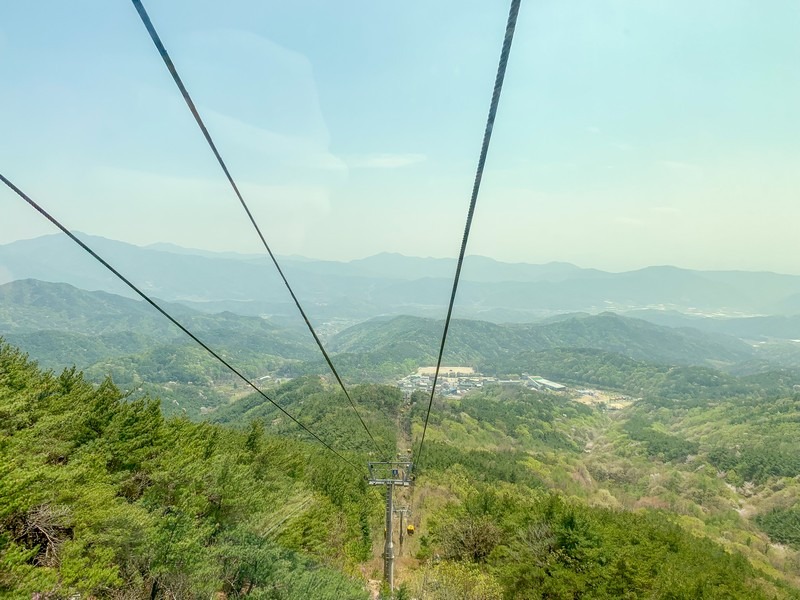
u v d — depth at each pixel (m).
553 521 34.16
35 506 15.67
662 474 138.88
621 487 133.88
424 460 95.44
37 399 26.45
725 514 110.75
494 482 91.69
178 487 22.83
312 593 21.00
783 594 49.22
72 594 13.87
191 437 33.31
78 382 32.31
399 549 46.97
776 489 121.31
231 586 21.66
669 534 43.19
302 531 30.36
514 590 30.36
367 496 57.38
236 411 177.88
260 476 36.09
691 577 31.30
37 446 19.31
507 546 36.91
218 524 22.09
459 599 28.52
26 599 11.68
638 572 28.56
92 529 16.58
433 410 163.25
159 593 17.61
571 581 28.17
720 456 142.75
